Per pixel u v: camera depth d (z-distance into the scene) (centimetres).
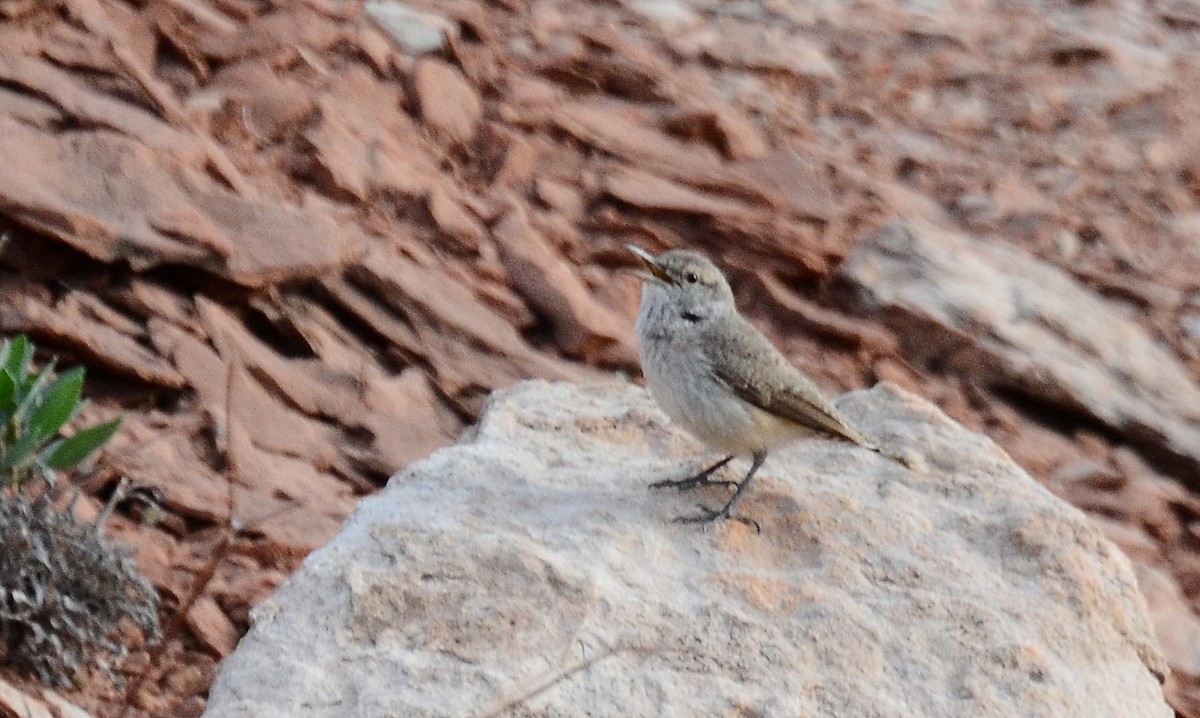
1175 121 1828
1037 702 756
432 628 750
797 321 1438
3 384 887
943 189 1650
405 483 861
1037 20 1988
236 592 967
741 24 1816
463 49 1603
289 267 1236
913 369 1433
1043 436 1401
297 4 1533
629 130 1568
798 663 752
